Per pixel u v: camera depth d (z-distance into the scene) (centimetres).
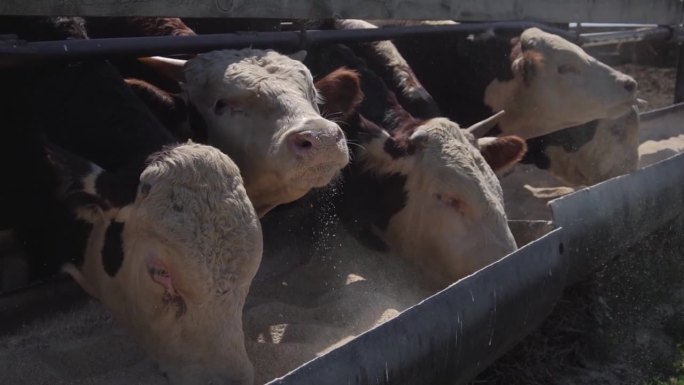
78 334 430
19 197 445
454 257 524
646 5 1059
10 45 408
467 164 531
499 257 516
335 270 557
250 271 361
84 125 428
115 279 382
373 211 557
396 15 662
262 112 437
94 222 381
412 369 361
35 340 417
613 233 589
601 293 604
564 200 527
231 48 517
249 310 462
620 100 742
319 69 618
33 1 414
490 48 758
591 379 520
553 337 549
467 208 523
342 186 564
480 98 766
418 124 566
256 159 434
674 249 729
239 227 357
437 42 765
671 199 691
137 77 559
